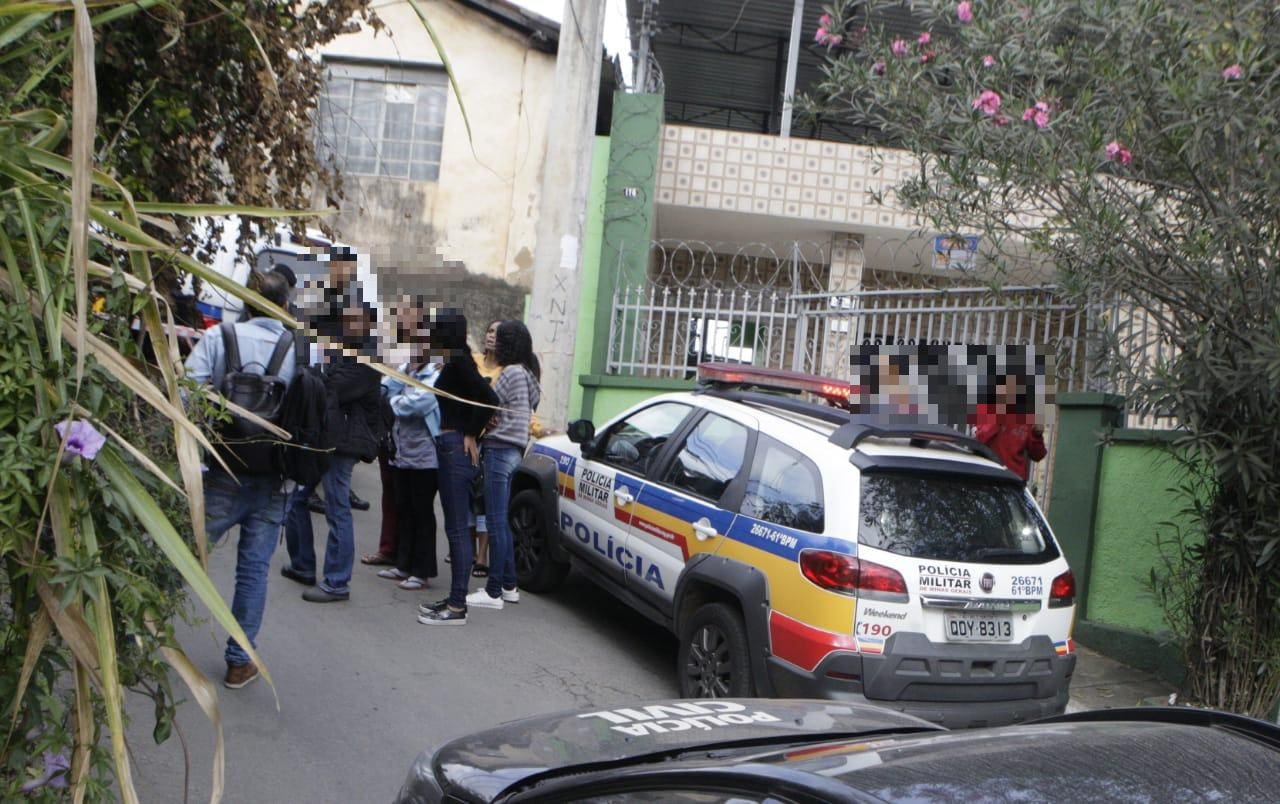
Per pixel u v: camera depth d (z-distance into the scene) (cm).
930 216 670
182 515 296
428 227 1330
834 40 708
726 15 1495
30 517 226
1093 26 588
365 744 486
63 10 250
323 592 676
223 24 390
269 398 493
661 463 660
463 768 297
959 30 641
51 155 235
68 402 224
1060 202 602
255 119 438
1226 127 534
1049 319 788
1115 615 778
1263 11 548
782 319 1034
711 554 577
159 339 256
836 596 495
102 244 251
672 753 283
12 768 233
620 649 683
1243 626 616
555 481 761
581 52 974
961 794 193
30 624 229
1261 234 570
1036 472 866
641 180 1226
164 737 255
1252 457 576
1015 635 518
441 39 1333
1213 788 197
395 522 781
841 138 1744
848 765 218
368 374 664
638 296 1080
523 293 1328
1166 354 690
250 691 523
